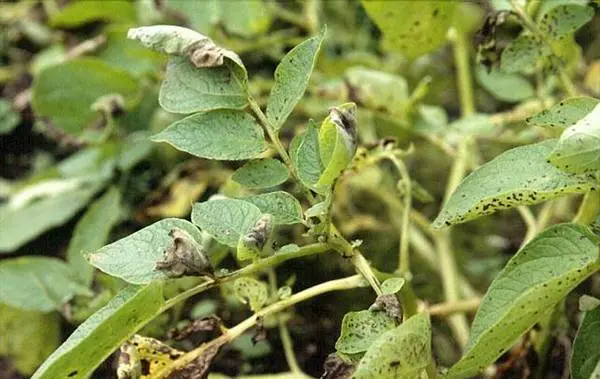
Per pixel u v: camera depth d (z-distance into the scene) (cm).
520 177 55
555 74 67
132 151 88
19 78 103
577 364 55
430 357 54
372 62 92
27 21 111
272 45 94
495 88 85
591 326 56
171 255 54
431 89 108
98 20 100
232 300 76
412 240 90
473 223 95
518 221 95
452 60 111
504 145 97
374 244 91
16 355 78
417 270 90
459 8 90
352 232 91
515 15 66
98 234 77
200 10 87
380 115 82
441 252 85
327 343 80
